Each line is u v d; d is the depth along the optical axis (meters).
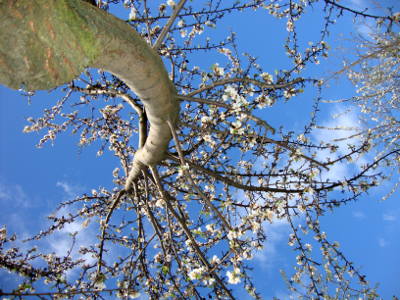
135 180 4.05
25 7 1.62
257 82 2.70
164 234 4.24
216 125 3.29
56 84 1.78
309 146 3.69
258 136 3.09
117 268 3.84
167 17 3.66
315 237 3.79
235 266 3.01
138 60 2.23
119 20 2.15
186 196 3.90
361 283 3.72
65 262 3.23
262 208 3.54
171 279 3.49
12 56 1.65
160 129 3.06
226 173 3.35
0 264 2.66
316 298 3.63
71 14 1.81
